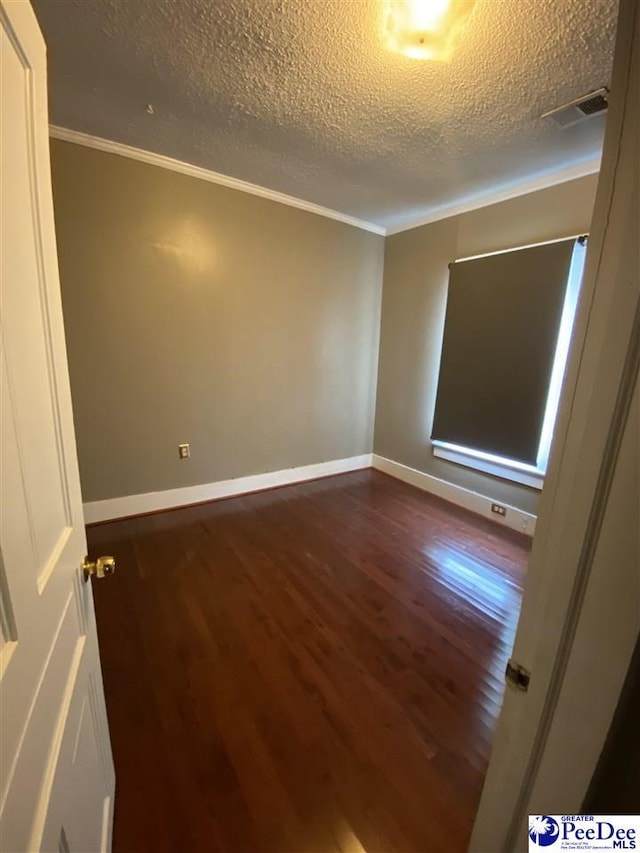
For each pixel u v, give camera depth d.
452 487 3.33
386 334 3.86
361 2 1.26
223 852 1.01
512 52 1.44
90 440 2.63
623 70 0.43
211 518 2.91
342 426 3.90
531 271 2.60
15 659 0.49
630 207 0.42
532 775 0.59
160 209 2.58
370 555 2.47
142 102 1.87
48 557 0.65
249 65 1.58
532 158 2.28
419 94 1.71
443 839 1.05
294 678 1.53
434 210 3.21
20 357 0.57
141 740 1.27
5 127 0.54
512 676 0.61
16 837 0.46
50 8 1.32
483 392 2.98
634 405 0.42
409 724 1.36
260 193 2.94
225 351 3.05
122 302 2.57
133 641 1.70
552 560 0.53
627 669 0.46
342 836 1.05
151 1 1.30
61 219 2.30
